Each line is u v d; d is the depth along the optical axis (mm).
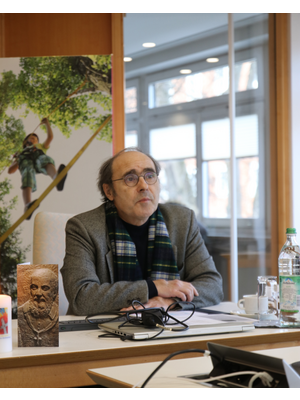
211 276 1771
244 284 3809
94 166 3230
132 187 1751
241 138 3852
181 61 4105
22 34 3650
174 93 4246
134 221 1819
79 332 1203
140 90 4426
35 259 1936
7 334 982
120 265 1737
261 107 3867
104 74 3258
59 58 3260
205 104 4023
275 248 3836
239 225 3828
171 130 4305
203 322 1200
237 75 3834
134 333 1084
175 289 1560
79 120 3242
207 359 921
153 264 1787
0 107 3232
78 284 1549
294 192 3781
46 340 1030
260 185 3863
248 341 1119
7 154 3215
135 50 4203
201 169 4098
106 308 1485
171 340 1078
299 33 3781
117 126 3582
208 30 3930
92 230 1728
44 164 3221
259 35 3842
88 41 3639
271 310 1356
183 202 4227
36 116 3236
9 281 3158
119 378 778
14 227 3184
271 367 674
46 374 952
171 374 800
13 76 3244
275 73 3842
